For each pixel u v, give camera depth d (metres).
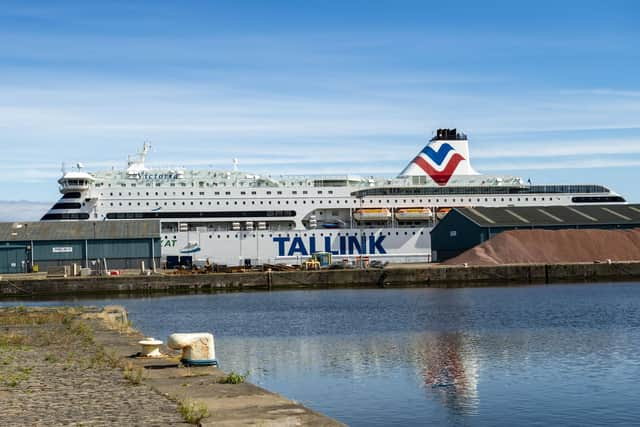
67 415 18.95
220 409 19.64
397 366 37.31
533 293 81.25
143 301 81.38
